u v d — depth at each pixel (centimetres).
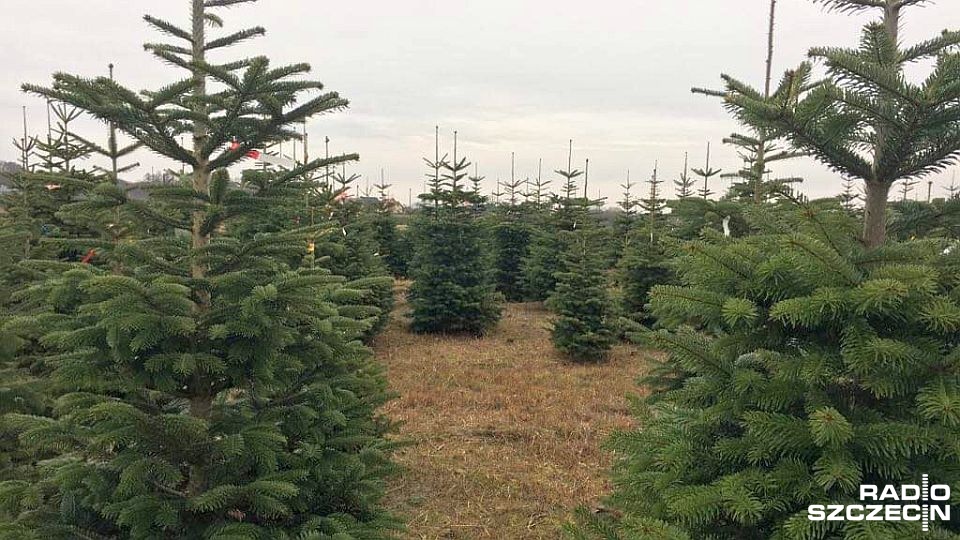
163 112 338
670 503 245
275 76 321
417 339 1270
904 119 222
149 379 308
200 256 334
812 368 223
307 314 335
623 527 257
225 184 327
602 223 1912
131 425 297
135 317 279
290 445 365
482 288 1327
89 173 967
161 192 328
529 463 637
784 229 270
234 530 300
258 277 339
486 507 542
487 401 846
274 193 361
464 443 691
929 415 200
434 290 1305
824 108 229
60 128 943
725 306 227
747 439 247
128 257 323
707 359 262
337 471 356
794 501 229
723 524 259
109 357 304
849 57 214
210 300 345
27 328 425
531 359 1112
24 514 311
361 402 460
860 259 235
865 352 209
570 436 715
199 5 356
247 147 354
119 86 299
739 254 254
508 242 1777
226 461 324
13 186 1029
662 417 328
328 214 1116
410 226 1420
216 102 321
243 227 1002
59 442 317
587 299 1106
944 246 247
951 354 207
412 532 498
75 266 321
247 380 336
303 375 378
